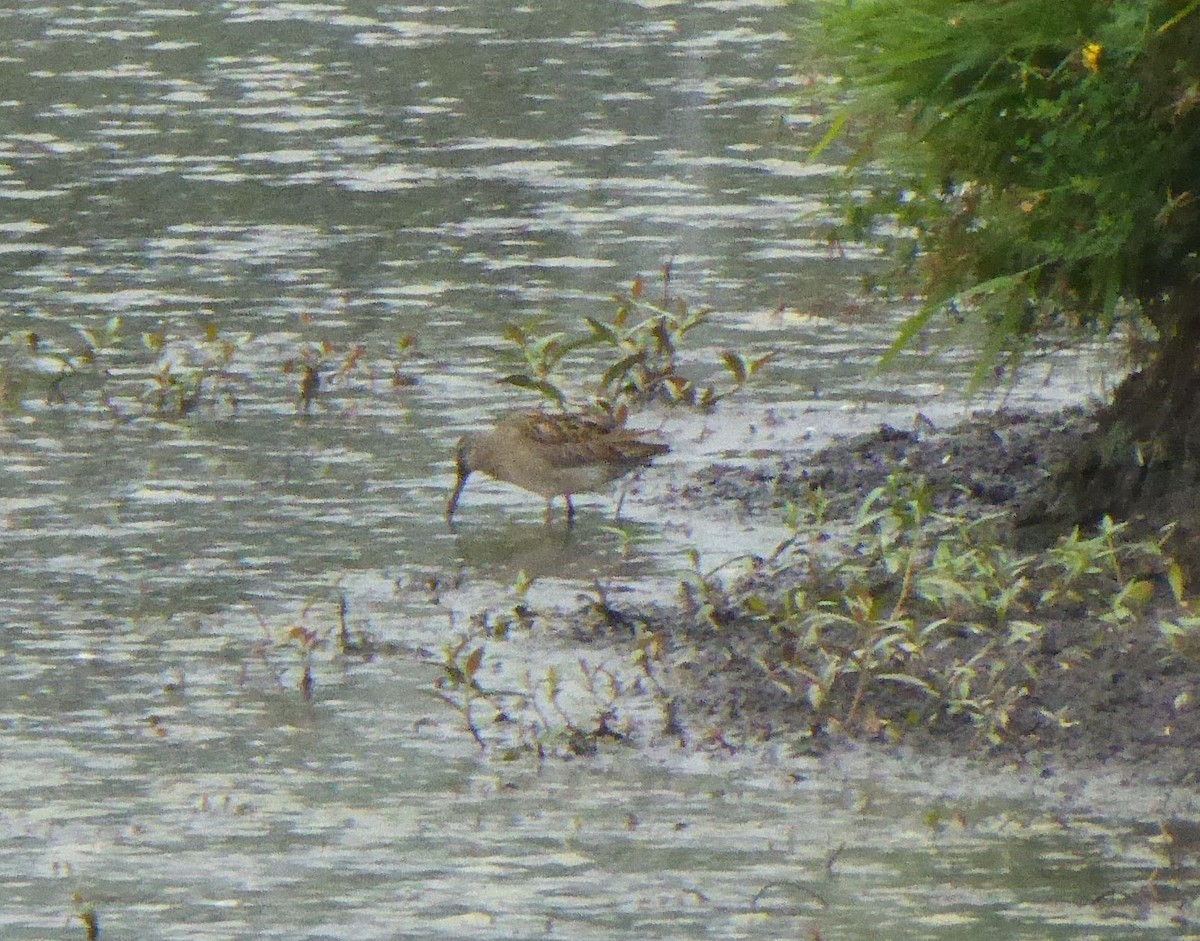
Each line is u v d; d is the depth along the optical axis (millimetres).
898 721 11844
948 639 12633
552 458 15406
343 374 19125
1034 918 9703
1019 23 12422
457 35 36250
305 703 12391
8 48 35094
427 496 16156
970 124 12953
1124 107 12320
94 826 10914
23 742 11898
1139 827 10609
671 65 33562
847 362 19297
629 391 18391
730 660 12719
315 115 30344
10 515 15609
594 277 22297
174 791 11297
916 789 11109
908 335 13430
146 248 23734
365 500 16031
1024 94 12734
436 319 20906
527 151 28156
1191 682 11891
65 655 13109
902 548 14078
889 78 12945
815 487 15984
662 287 21719
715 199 25484
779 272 22203
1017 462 16047
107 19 37688
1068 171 12641
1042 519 14234
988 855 10359
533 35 36250
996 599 13133
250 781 11414
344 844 10656
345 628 13430
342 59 34312
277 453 17125
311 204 25594
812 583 13680
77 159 27844
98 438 17500
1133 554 13430
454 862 10430
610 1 39312
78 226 24672
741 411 18000
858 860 10344
